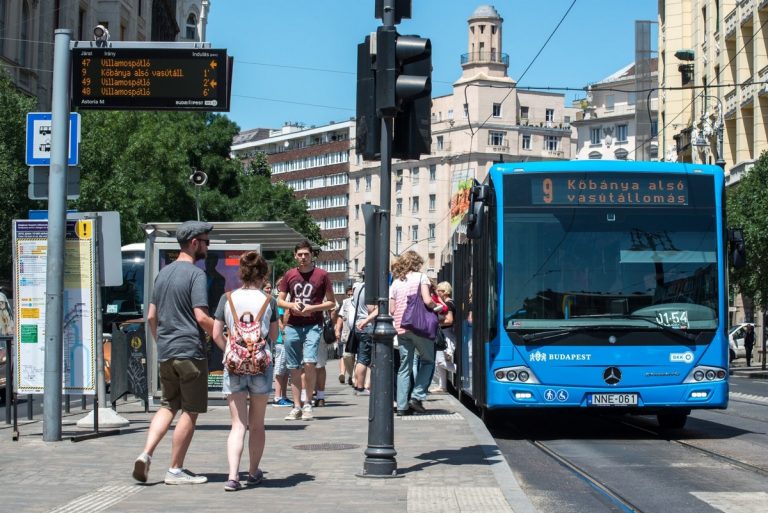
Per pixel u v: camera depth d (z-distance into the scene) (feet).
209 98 47.44
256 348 31.35
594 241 47.21
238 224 60.08
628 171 47.83
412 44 33.12
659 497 31.48
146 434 45.47
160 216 155.53
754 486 33.65
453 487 31.24
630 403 46.29
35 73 159.43
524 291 46.88
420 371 55.31
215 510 27.68
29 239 43.73
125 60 47.39
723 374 46.91
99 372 47.37
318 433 45.75
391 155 33.58
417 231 419.95
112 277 44.14
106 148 142.31
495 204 47.67
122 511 27.53
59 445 41.50
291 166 510.99
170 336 31.89
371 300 33.71
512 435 50.16
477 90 399.24
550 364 46.44
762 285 134.10
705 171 48.24
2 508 28.02
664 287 47.01
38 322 43.47
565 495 31.99
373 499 29.27
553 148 412.98
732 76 185.16
